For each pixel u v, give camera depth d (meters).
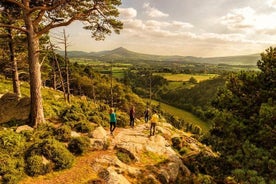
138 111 73.12
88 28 23.45
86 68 108.12
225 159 17.72
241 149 16.52
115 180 14.95
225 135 18.45
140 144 21.06
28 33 20.17
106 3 20.75
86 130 21.45
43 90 42.75
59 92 51.22
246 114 18.25
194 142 29.28
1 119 21.31
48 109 25.08
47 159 15.60
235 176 14.43
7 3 20.58
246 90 18.86
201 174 20.20
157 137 24.56
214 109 20.58
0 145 15.52
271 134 15.06
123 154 18.55
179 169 20.03
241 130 17.22
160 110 94.94
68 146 17.78
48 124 20.81
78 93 85.75
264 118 15.29
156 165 18.89
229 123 17.64
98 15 22.20
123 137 22.73
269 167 13.91
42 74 48.47
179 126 84.50
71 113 24.69
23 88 42.62
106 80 110.88
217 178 18.67
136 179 16.38
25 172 14.36
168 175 18.27
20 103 23.34
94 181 14.68
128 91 102.75
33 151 15.68
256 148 15.21
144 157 19.59
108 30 23.61
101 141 19.19
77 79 83.12
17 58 31.03
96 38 24.00
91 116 25.83
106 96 83.94
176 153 23.47
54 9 21.25
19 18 22.06
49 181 14.21
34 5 21.33
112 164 16.86
